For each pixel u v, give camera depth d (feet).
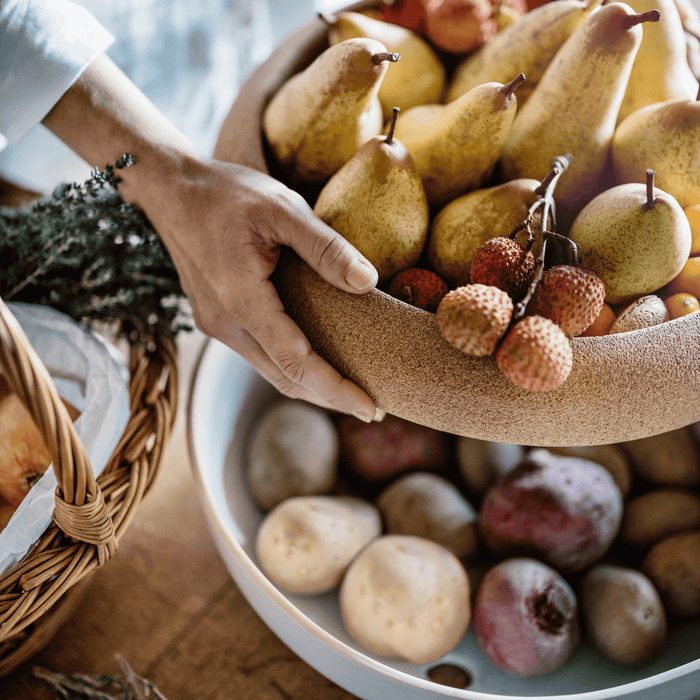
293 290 1.29
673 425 1.21
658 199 1.16
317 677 1.72
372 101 1.38
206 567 1.93
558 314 1.13
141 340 1.78
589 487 1.64
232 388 1.90
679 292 1.32
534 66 1.45
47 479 1.42
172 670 1.73
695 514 1.67
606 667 1.59
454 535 1.72
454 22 1.55
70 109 1.52
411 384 1.16
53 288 1.82
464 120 1.30
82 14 1.52
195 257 1.41
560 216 1.43
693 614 1.59
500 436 1.19
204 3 2.89
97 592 1.86
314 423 1.85
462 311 1.06
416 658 1.55
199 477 1.62
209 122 3.10
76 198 1.61
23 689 1.68
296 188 1.57
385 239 1.30
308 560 1.61
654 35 1.37
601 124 1.32
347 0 3.10
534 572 1.57
